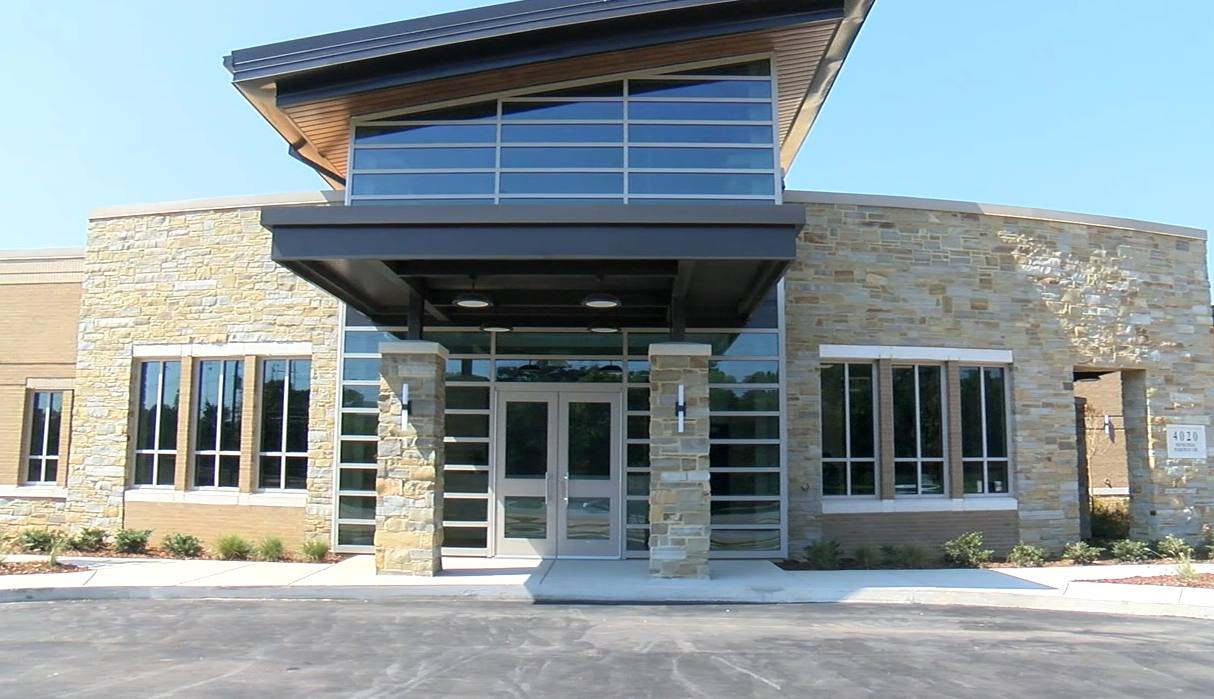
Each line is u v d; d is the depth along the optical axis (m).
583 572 11.66
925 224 14.18
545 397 13.33
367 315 13.46
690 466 11.12
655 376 11.21
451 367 13.42
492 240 10.07
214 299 14.43
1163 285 15.42
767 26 11.67
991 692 6.61
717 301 12.71
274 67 11.69
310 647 7.84
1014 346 14.35
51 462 16.30
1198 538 15.03
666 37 11.70
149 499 14.38
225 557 13.12
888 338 13.85
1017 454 14.20
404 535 11.37
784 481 13.14
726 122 12.43
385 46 11.58
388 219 10.05
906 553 12.77
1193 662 7.60
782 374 13.32
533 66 11.98
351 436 13.60
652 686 6.63
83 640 8.16
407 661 7.33
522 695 6.39
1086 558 13.43
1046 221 14.72
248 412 14.13
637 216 9.96
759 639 8.25
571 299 12.52
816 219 13.90
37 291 16.53
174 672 6.98
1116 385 20.70
